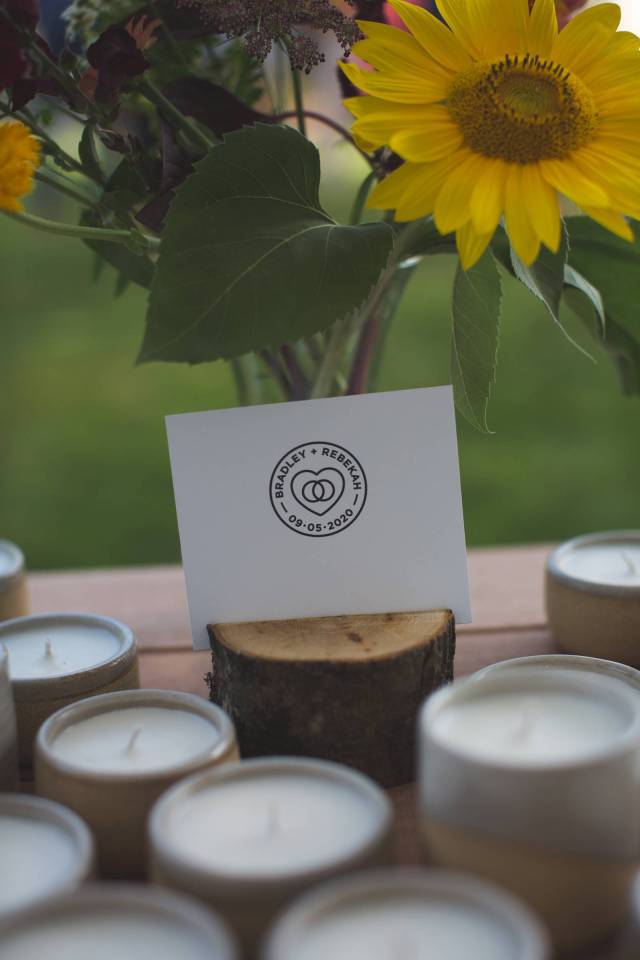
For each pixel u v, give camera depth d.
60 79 0.69
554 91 0.65
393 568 0.74
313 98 0.85
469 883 0.54
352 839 0.58
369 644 0.70
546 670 0.67
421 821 0.59
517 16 0.69
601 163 0.65
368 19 0.72
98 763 0.64
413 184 0.65
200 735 0.66
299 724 0.69
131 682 0.74
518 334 3.30
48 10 0.76
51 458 2.65
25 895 0.56
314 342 0.82
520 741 0.60
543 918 0.57
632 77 0.68
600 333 0.77
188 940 0.53
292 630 0.72
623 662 0.78
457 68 0.68
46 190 1.88
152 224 0.72
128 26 0.72
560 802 0.56
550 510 2.30
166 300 0.66
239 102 0.74
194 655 0.85
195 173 0.68
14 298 3.81
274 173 0.69
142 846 0.62
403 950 0.52
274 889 0.55
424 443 0.73
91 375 3.14
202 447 0.74
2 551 0.87
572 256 0.79
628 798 0.57
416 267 0.83
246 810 0.60
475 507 2.32
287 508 0.74
